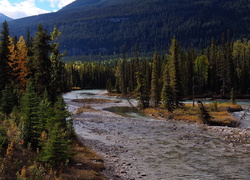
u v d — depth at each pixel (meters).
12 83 30.06
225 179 12.23
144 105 51.81
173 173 13.09
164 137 22.86
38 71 28.42
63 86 31.75
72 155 12.47
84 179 10.42
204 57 82.56
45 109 15.26
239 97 69.88
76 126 28.34
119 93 99.00
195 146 19.30
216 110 41.41
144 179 12.16
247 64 88.00
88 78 159.12
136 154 16.94
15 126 15.10
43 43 28.50
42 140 11.95
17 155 10.58
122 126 29.39
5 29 38.03
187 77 77.12
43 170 9.63
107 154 16.73
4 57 37.19
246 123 31.97
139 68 52.44
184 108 43.22
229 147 18.98
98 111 46.84
